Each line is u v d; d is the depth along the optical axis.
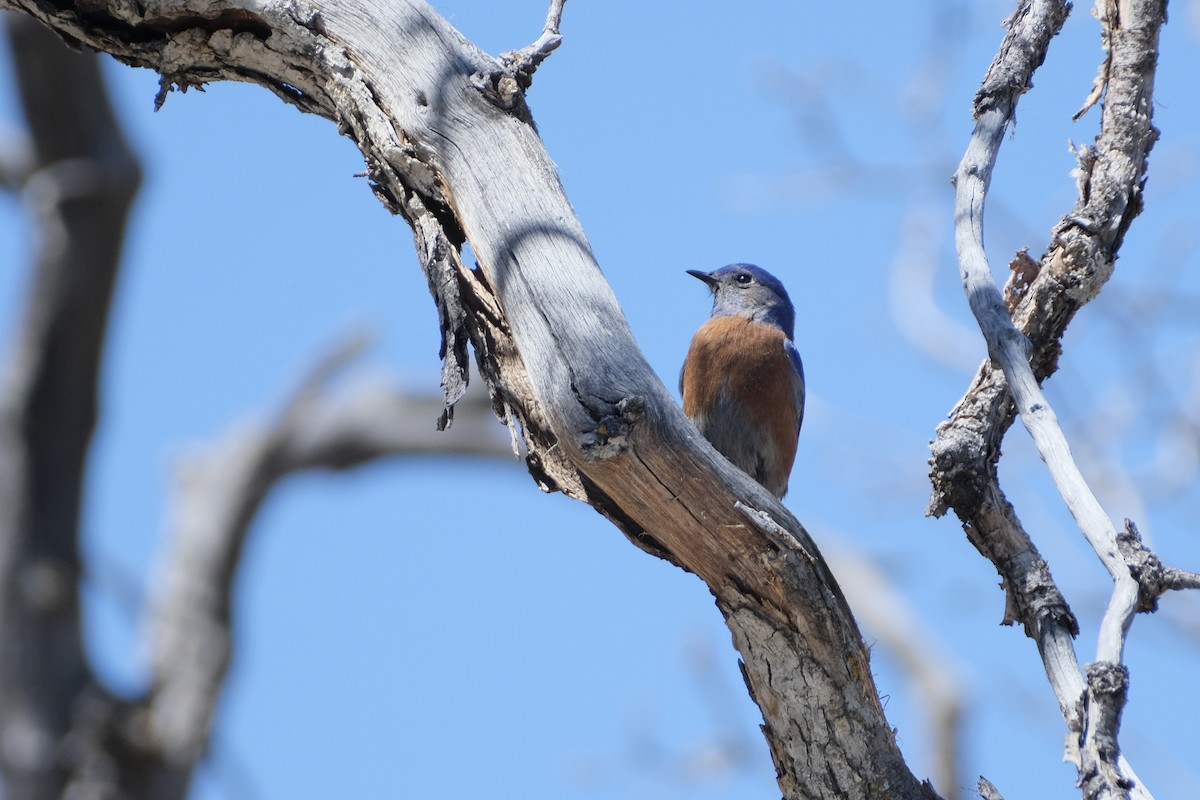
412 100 8.30
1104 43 8.94
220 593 22.34
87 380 21.45
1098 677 6.73
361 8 8.54
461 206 8.05
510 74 8.27
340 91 8.55
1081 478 7.13
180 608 21.91
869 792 7.68
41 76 20.58
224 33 8.78
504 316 7.93
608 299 7.41
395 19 8.48
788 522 7.31
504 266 7.58
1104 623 6.85
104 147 21.19
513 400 7.85
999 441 8.38
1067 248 8.71
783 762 7.87
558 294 7.39
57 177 20.77
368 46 8.48
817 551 7.40
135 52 9.02
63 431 21.23
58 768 19.39
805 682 7.61
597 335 7.25
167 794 19.95
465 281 8.08
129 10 8.77
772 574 7.38
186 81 9.12
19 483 20.80
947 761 21.31
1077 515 7.06
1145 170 8.80
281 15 8.57
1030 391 7.47
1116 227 8.71
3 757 19.38
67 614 20.52
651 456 7.14
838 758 7.69
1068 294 8.71
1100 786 6.62
